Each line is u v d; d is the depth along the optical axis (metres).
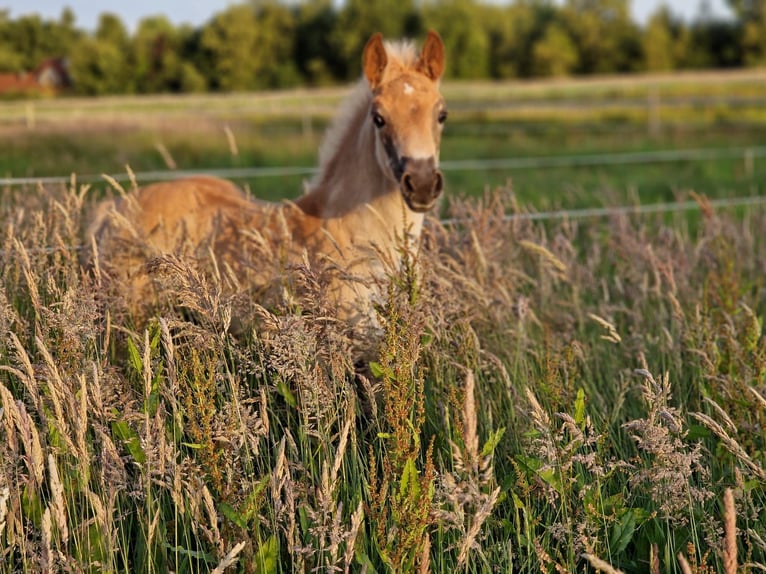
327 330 2.70
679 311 3.35
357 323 3.35
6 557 2.34
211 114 15.98
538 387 3.21
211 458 2.34
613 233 4.97
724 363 3.25
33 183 5.01
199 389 2.34
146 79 31.88
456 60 44.97
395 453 2.34
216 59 35.69
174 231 3.77
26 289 3.29
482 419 3.07
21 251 2.81
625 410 3.35
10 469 2.26
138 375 2.87
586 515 2.42
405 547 2.20
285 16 40.72
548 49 45.31
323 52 41.19
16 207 4.12
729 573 1.86
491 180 10.41
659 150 15.45
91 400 2.46
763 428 2.78
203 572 2.49
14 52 25.70
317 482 2.55
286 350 2.50
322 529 2.20
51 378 2.30
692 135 18.00
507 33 46.94
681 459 2.37
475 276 3.69
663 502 2.54
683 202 6.20
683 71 48.72
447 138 17.73
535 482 2.54
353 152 3.58
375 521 2.27
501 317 3.61
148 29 40.91
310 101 21.58
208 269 3.19
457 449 2.17
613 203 5.97
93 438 2.75
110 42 29.39
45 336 2.69
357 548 2.32
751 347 3.13
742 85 30.45
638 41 48.47
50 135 9.75
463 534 2.21
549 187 9.71
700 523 2.52
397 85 3.25
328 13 42.66
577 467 2.64
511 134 18.75
